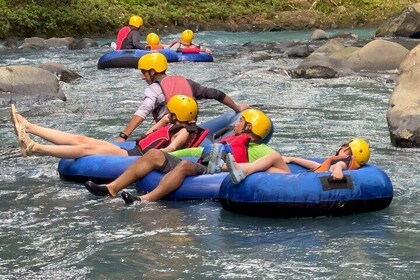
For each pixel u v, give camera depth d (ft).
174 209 33.50
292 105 60.03
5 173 40.09
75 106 60.85
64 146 37.91
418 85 48.49
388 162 41.60
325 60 75.05
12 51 100.48
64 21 120.06
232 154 34.04
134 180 35.73
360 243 29.09
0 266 27.25
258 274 26.27
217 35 124.26
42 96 62.85
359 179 32.09
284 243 29.17
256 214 31.96
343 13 140.87
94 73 79.87
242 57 91.25
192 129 38.14
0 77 62.49
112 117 56.03
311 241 29.35
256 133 34.47
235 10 136.26
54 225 31.68
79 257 28.02
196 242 29.40
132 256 28.02
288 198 31.40
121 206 34.09
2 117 56.44
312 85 69.41
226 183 32.86
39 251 28.68
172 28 128.98
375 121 53.47
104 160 37.42
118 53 83.10
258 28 133.39
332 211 31.71
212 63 86.28
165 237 30.01
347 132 49.90
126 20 125.70
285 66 83.10
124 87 70.79
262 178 31.96
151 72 41.96
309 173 31.99
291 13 137.80
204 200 34.42
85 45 104.73
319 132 49.83
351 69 76.74
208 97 41.96
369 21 139.74
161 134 38.24
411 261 27.27
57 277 26.18
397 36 115.65
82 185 37.63
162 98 41.34
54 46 104.73
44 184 37.93
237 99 62.85
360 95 64.03
